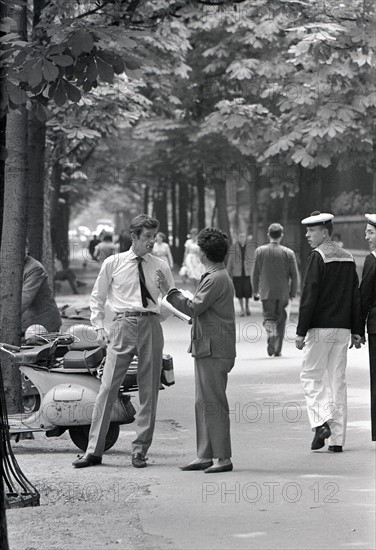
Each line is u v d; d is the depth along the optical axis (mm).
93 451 15281
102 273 15484
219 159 53188
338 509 12219
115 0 17953
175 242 88188
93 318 15555
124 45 11047
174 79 44000
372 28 24359
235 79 42031
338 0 24141
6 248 18469
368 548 10555
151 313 15422
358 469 14492
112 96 29016
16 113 11336
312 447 15953
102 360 16438
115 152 57062
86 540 11016
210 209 95188
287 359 28688
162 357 15547
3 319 18469
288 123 37781
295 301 49812
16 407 18266
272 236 28781
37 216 23688
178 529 11453
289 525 11531
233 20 41281
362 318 16062
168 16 21016
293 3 23500
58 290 65875
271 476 14141
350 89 34969
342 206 49469
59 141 31406
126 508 12477
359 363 27219
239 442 16734
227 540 10953
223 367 14562
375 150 38094
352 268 16172
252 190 60344
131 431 18547
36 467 15250
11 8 10961
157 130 51594
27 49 10875
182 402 21531
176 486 13688
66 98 11039
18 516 12148
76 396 16016
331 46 25078
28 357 16391
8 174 18547
